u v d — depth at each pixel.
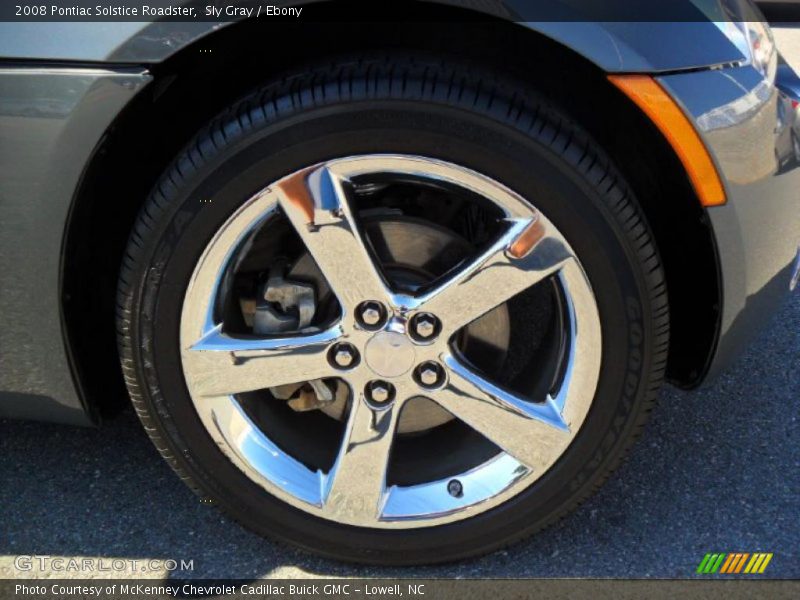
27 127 1.56
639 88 1.56
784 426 2.34
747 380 2.52
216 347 1.74
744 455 2.24
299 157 1.60
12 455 2.23
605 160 1.62
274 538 1.91
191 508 2.08
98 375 1.92
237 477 1.85
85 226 1.72
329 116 1.57
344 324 1.74
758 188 1.69
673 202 1.78
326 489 1.86
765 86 1.71
